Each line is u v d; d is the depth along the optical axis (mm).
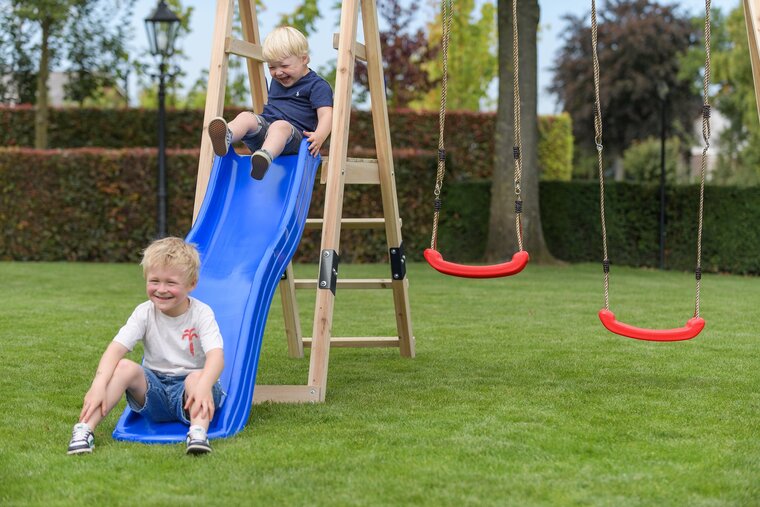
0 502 3107
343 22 5207
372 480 3340
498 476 3402
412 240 16016
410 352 6410
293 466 3525
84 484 3299
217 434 3971
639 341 7129
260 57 5871
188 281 3922
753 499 3166
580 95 42062
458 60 26656
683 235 15391
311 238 15523
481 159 19078
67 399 4852
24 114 18547
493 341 7133
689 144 40938
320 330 4883
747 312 9141
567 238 16062
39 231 15523
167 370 4016
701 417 4430
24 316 8188
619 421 4328
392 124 18859
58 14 16875
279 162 5309
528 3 14898
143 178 15438
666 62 40969
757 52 4875
